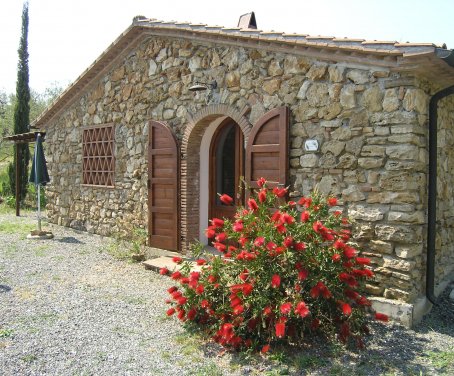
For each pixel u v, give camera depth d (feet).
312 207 14.43
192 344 13.67
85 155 33.14
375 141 16.26
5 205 54.44
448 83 17.66
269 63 19.77
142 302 17.76
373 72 16.22
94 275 21.98
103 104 30.89
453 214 21.39
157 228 25.70
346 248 13.07
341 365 12.23
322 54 17.42
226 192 25.75
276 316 12.69
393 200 15.85
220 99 22.22
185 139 24.18
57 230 35.24
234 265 14.15
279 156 18.90
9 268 23.18
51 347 13.32
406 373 11.81
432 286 16.62
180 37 24.16
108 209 30.73
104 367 12.07
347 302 13.42
